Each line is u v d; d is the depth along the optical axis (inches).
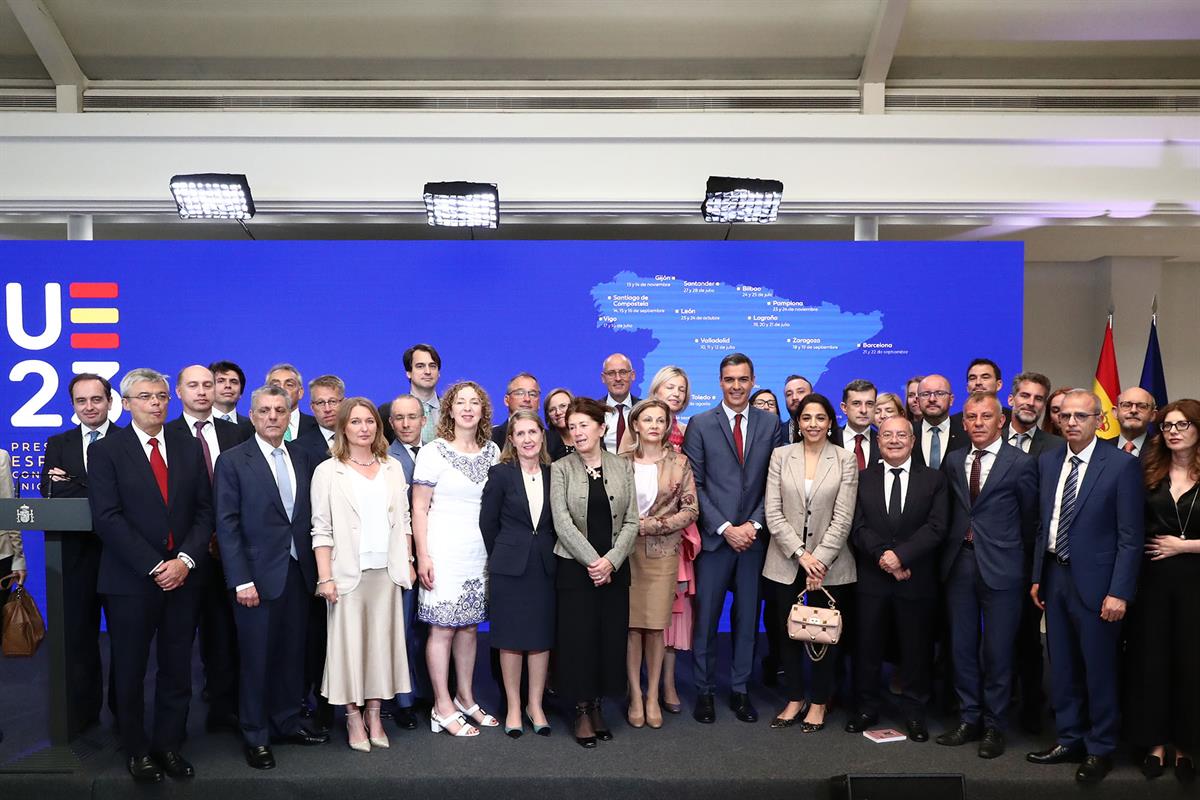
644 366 214.4
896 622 135.6
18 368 207.5
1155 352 241.1
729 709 147.5
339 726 139.3
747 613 143.3
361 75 220.4
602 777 118.9
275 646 127.0
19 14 198.5
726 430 144.4
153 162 202.8
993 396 132.9
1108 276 269.1
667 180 206.2
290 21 207.6
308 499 128.6
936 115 206.1
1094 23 209.5
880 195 206.5
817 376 213.8
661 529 135.6
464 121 203.8
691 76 222.5
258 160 203.6
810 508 137.3
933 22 209.9
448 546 133.6
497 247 213.8
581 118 204.2
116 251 208.4
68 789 119.0
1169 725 120.3
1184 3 204.5
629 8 206.5
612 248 214.1
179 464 122.7
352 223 215.6
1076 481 124.3
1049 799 119.3
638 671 140.6
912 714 134.0
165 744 120.3
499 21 208.8
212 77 220.2
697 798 118.3
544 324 214.1
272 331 211.2
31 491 207.0
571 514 131.3
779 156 206.4
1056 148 207.0
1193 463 120.6
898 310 213.0
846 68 220.8
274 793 118.4
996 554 129.2
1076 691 125.3
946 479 136.1
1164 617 120.3
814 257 213.3
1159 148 207.0
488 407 139.3
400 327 213.0
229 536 121.3
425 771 120.5
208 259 209.8
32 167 201.9
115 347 208.5
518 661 134.1
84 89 217.6
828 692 136.7
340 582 126.0
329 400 149.3
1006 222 213.6
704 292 213.9
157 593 120.0
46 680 158.1
